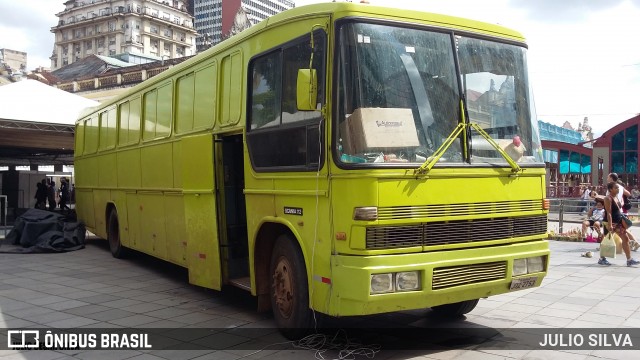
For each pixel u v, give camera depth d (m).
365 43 5.11
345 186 4.89
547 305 7.38
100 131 12.92
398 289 4.80
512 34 6.11
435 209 5.03
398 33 5.29
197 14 128.12
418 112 5.18
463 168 5.22
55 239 13.62
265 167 6.08
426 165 4.98
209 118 7.42
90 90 43.88
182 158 7.98
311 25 5.46
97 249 14.05
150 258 12.33
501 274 5.41
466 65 5.60
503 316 6.82
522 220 5.66
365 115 4.95
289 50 5.80
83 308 7.53
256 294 6.30
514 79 5.97
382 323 6.54
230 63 7.00
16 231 14.24
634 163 28.95
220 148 7.22
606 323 6.47
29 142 22.06
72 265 11.37
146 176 9.80
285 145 5.76
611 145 29.50
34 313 7.26
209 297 8.21
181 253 8.33
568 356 5.29
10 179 26.70
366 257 4.73
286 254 5.86
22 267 11.13
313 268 5.28
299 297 5.60
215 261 7.18
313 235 5.28
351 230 4.83
